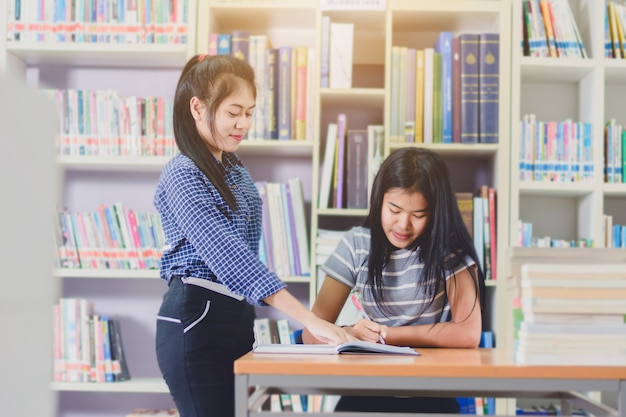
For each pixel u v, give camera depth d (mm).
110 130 2832
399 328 1764
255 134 2777
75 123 2838
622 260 1422
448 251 1817
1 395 471
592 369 1272
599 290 1364
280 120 2775
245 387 1281
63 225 2811
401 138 2775
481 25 2971
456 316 1814
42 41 2828
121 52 2844
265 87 2785
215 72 1728
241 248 1578
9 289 478
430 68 2783
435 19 2904
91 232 2801
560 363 1312
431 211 1798
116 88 3070
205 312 1646
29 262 501
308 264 2756
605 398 2900
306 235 2768
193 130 1740
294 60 2785
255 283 1552
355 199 2750
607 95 3049
